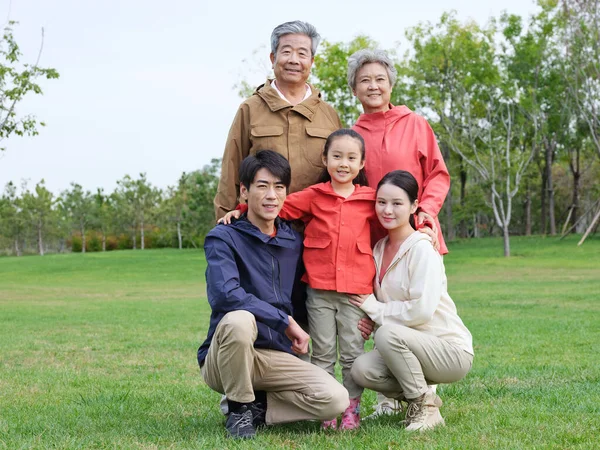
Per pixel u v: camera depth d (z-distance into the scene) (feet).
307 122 14.79
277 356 13.07
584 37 113.19
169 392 18.17
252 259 13.35
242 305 12.66
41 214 248.73
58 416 14.98
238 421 12.68
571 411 14.49
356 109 99.91
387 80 15.25
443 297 13.79
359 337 13.83
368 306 13.57
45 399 17.42
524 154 130.41
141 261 132.46
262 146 14.66
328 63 99.91
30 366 23.82
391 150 15.07
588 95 120.88
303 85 15.14
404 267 13.60
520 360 23.08
